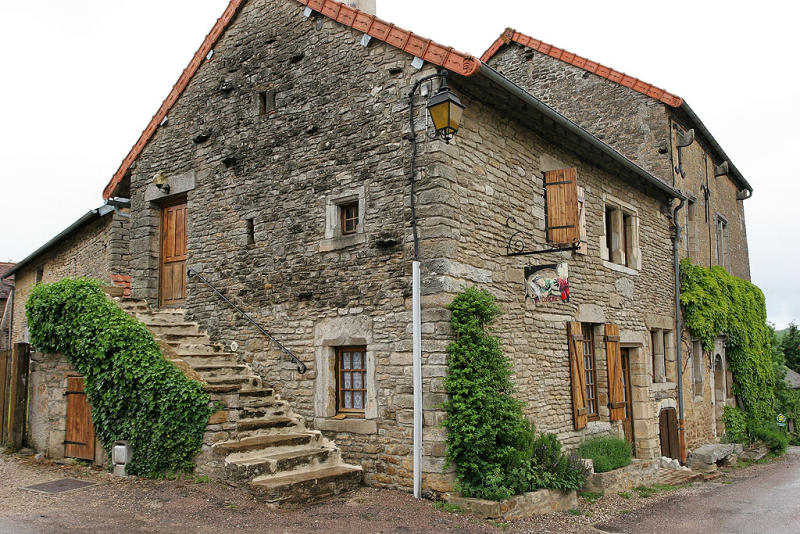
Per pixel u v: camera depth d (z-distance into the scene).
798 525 7.02
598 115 13.70
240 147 9.12
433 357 6.82
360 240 7.65
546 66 14.59
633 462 9.26
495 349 6.96
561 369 8.77
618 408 9.78
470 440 6.64
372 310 7.45
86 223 12.52
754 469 12.39
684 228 13.67
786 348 28.44
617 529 6.72
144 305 9.35
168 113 10.17
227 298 8.98
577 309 9.30
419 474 6.77
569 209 8.27
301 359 8.05
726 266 16.48
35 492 6.77
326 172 8.10
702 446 12.80
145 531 5.51
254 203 8.84
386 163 7.54
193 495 6.54
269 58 8.95
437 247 6.92
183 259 9.99
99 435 7.89
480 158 7.69
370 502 6.61
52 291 8.34
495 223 7.83
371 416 7.33
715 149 15.05
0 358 9.95
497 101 7.80
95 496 6.58
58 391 8.65
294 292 8.22
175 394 7.23
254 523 5.82
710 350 13.36
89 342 7.81
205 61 9.78
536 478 7.02
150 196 10.32
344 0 9.27
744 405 15.21
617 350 10.03
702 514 7.55
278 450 7.25
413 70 7.44
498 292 7.73
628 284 10.86
